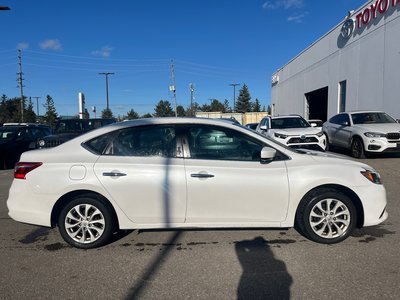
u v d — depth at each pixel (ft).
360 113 42.93
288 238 15.24
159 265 12.92
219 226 14.30
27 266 13.08
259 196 14.12
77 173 14.24
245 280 11.66
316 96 88.33
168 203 14.15
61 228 14.57
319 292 10.78
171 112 309.22
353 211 14.38
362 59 58.44
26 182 14.48
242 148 14.58
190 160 14.34
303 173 14.20
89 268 12.81
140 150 14.57
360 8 58.75
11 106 286.46
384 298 10.35
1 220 18.95
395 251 13.65
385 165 33.81
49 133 50.96
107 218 14.44
